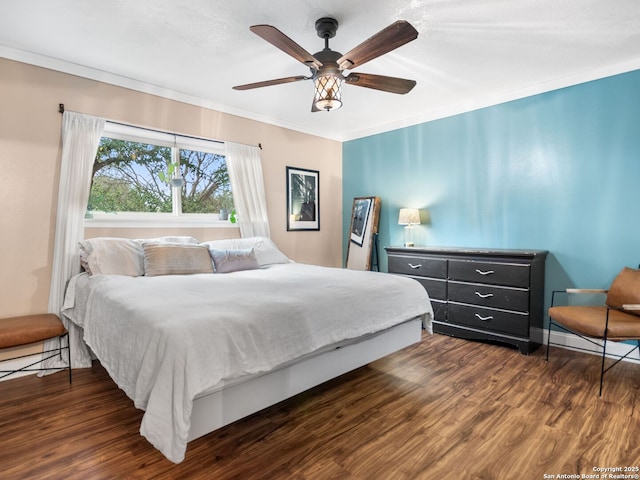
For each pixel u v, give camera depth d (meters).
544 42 2.45
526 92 3.30
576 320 2.45
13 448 1.70
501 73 2.98
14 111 2.56
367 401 2.19
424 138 4.14
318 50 2.58
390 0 1.98
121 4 2.02
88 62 2.76
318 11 2.09
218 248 3.35
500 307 3.10
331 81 2.12
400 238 4.43
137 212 3.28
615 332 2.25
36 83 2.64
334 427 1.90
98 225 3.00
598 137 2.93
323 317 1.98
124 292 2.03
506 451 1.67
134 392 1.55
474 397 2.22
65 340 2.69
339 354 2.17
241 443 1.76
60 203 2.70
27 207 2.62
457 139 3.85
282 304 1.86
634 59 2.71
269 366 1.67
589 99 2.96
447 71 2.93
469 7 2.04
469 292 3.31
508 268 3.05
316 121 4.39
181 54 2.63
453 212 3.91
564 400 2.17
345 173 5.06
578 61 2.76
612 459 1.61
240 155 3.85
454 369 2.68
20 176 2.59
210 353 1.47
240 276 2.70
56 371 2.63
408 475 1.51
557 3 2.00
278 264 3.53
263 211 4.02
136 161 3.28
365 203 4.69
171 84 3.20
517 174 3.41
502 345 3.22
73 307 2.59
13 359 2.53
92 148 2.85
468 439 1.77
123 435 1.81
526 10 2.07
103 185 3.09
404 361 2.85
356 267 4.70
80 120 2.79
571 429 1.85
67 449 1.70
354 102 3.71
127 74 2.98
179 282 2.36
